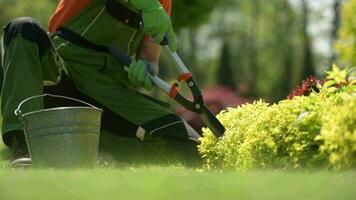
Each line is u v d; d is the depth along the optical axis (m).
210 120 8.91
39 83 8.96
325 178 5.41
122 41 10.02
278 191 4.75
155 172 6.52
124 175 5.82
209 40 73.38
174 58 9.40
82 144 7.58
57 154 7.52
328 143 6.38
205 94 30.33
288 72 68.38
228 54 67.00
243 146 7.52
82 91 9.95
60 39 10.00
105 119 9.88
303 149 7.04
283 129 7.28
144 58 10.28
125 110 9.80
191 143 9.69
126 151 9.98
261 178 5.46
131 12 9.86
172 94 9.29
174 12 25.69
